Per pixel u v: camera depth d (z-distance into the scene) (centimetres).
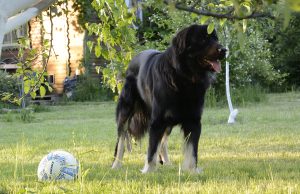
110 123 1645
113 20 595
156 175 668
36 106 2325
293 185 583
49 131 1453
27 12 276
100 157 886
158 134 706
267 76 2548
